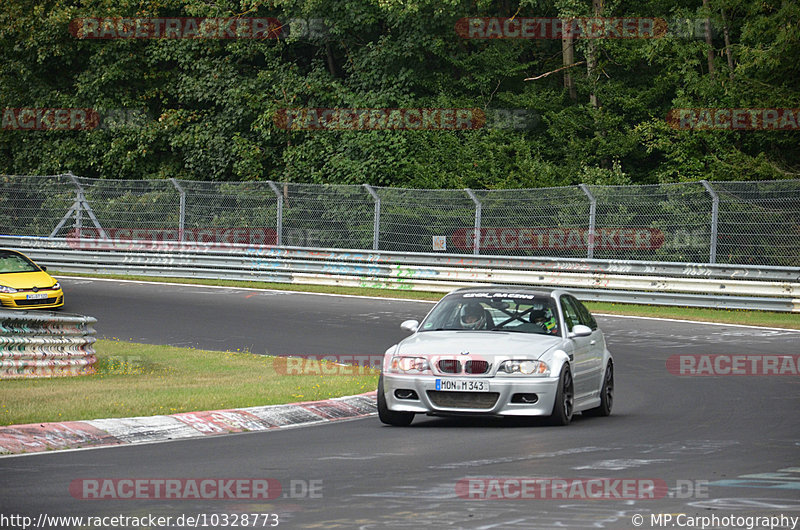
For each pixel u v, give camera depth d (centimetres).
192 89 14775
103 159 14962
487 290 4847
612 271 10062
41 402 4538
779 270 9406
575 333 4488
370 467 3228
